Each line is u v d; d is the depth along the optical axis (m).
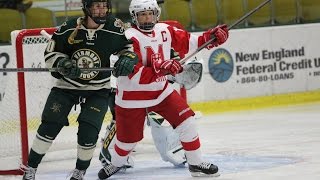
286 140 22.61
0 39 30.75
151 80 15.12
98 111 14.84
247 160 18.55
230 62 33.91
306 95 36.00
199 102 32.78
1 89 23.44
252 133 24.91
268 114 30.78
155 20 15.20
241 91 34.19
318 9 37.69
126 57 14.49
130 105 15.20
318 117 28.94
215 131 25.94
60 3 31.94
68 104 14.91
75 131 21.19
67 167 18.88
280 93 35.44
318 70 36.69
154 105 15.35
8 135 19.30
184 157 17.77
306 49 36.34
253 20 35.72
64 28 14.62
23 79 17.66
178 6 34.78
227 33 15.89
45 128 14.88
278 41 35.44
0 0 31.16
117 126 15.60
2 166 18.00
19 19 31.25
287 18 36.72
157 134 17.55
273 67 35.22
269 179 15.35
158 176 16.56
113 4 33.19
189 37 15.63
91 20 14.62
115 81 17.03
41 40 20.38
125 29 15.17
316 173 15.95
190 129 15.62
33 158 15.09
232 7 35.75
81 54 14.75
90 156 15.03
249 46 34.56
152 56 15.18
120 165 16.14
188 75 16.56
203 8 35.50
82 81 14.79
